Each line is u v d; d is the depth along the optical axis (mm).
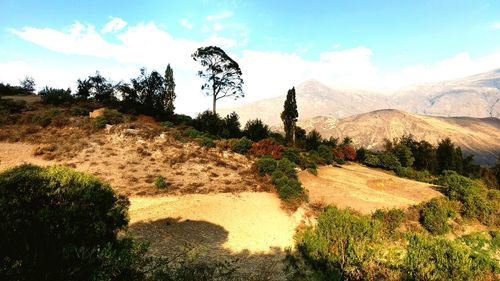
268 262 15586
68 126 32719
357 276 11570
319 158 44500
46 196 7812
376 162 51000
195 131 38875
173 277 9867
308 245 12797
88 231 7828
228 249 16484
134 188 22859
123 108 43531
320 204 24938
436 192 32625
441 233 22547
